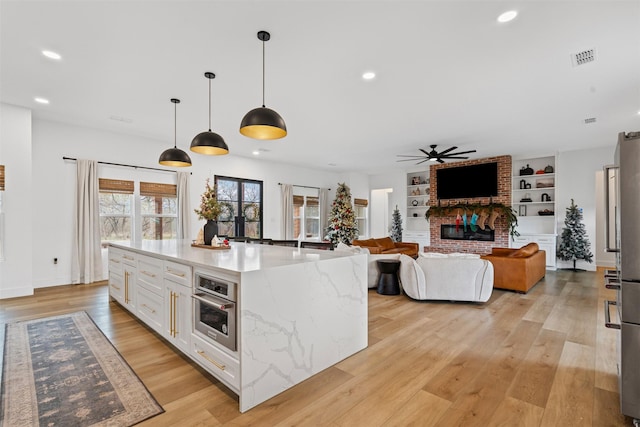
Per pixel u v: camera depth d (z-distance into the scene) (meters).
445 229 8.28
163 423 1.75
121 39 2.61
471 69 3.11
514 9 2.21
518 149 6.77
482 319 3.57
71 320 3.40
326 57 2.89
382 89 3.60
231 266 2.07
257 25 2.41
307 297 2.28
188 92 3.71
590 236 6.81
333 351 2.47
